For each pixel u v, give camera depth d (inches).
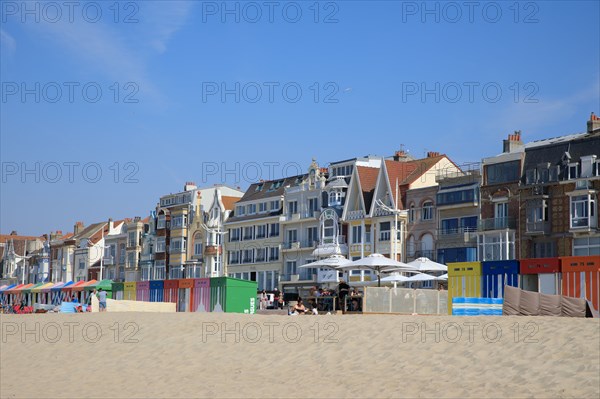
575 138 2524.6
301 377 995.3
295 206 3484.3
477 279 1565.0
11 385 1122.7
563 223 2447.1
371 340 1088.2
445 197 2787.9
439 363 964.0
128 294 2463.1
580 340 944.9
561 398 794.8
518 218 2554.1
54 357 1283.2
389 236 2977.4
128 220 4763.8
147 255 4347.9
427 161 3073.3
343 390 917.8
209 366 1104.8
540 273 1454.2
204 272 3932.1
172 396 965.2
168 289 2206.0
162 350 1224.2
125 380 1089.4
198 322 1354.6
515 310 1257.4
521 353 942.4
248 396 930.1
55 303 3314.5
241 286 1972.2
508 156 2615.7
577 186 2411.4
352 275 3056.1
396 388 897.5
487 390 848.3
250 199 3784.5
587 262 1380.4
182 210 4146.2
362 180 3166.8
